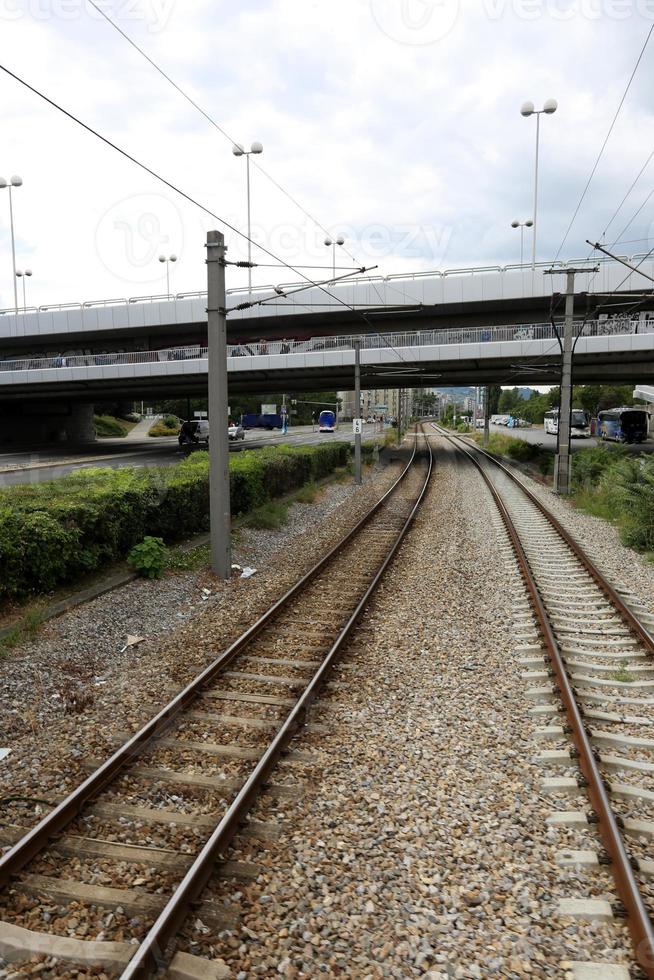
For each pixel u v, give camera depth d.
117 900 3.71
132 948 3.38
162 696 6.46
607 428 59.78
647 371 37.19
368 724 5.83
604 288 35.91
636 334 32.59
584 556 12.23
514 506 20.33
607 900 3.68
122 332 47.22
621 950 3.36
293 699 6.36
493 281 37.53
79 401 56.56
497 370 39.59
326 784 4.88
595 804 4.56
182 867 3.99
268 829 4.32
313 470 26.25
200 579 11.17
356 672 7.01
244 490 17.06
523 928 3.50
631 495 15.18
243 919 3.57
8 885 3.85
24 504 9.59
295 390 51.06
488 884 3.83
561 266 36.72
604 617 8.84
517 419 100.75
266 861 4.03
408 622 8.66
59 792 4.81
